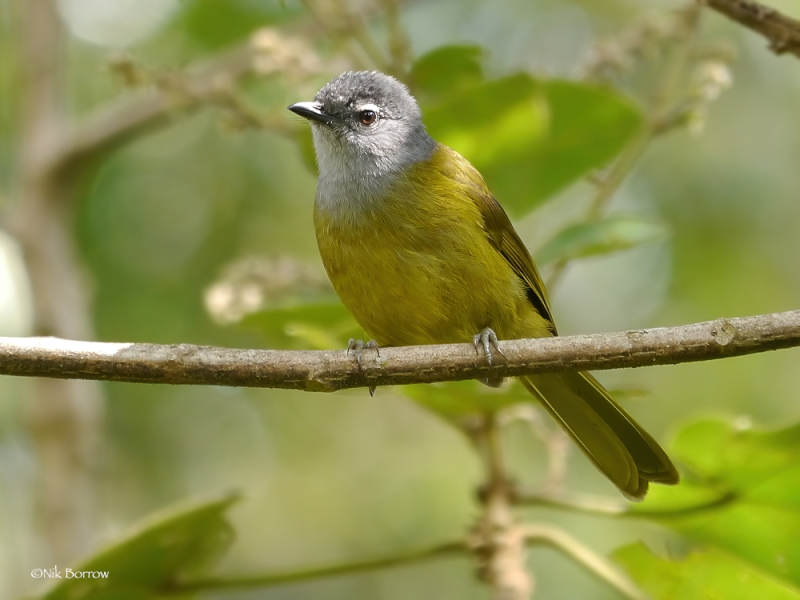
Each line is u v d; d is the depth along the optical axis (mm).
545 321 8641
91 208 13117
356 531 13539
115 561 7324
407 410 14281
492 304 8203
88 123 10844
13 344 6309
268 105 11648
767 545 7613
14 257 11961
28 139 10852
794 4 12852
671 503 7676
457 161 8477
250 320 8734
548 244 8078
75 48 13750
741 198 13734
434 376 6516
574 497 7594
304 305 8508
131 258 13148
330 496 13797
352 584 13289
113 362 6359
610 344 6301
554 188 9062
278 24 12836
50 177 10672
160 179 13555
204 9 13000
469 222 8125
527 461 12766
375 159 8344
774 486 7332
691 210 13758
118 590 7637
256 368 6438
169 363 6387
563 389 8188
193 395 13750
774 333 6035
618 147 8836
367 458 14016
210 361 6414
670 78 8797
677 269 13695
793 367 12914
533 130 8461
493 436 7699
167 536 7297
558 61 14289
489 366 6469
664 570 7773
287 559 13391
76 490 9703
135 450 13117
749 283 13391
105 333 12750
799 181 13781
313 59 8688
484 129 8484
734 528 7637
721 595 7738
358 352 6527
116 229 13180
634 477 8000
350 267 8164
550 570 11977
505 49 14430
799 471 7191
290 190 13727
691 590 7750
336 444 14156
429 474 13602
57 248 10570
